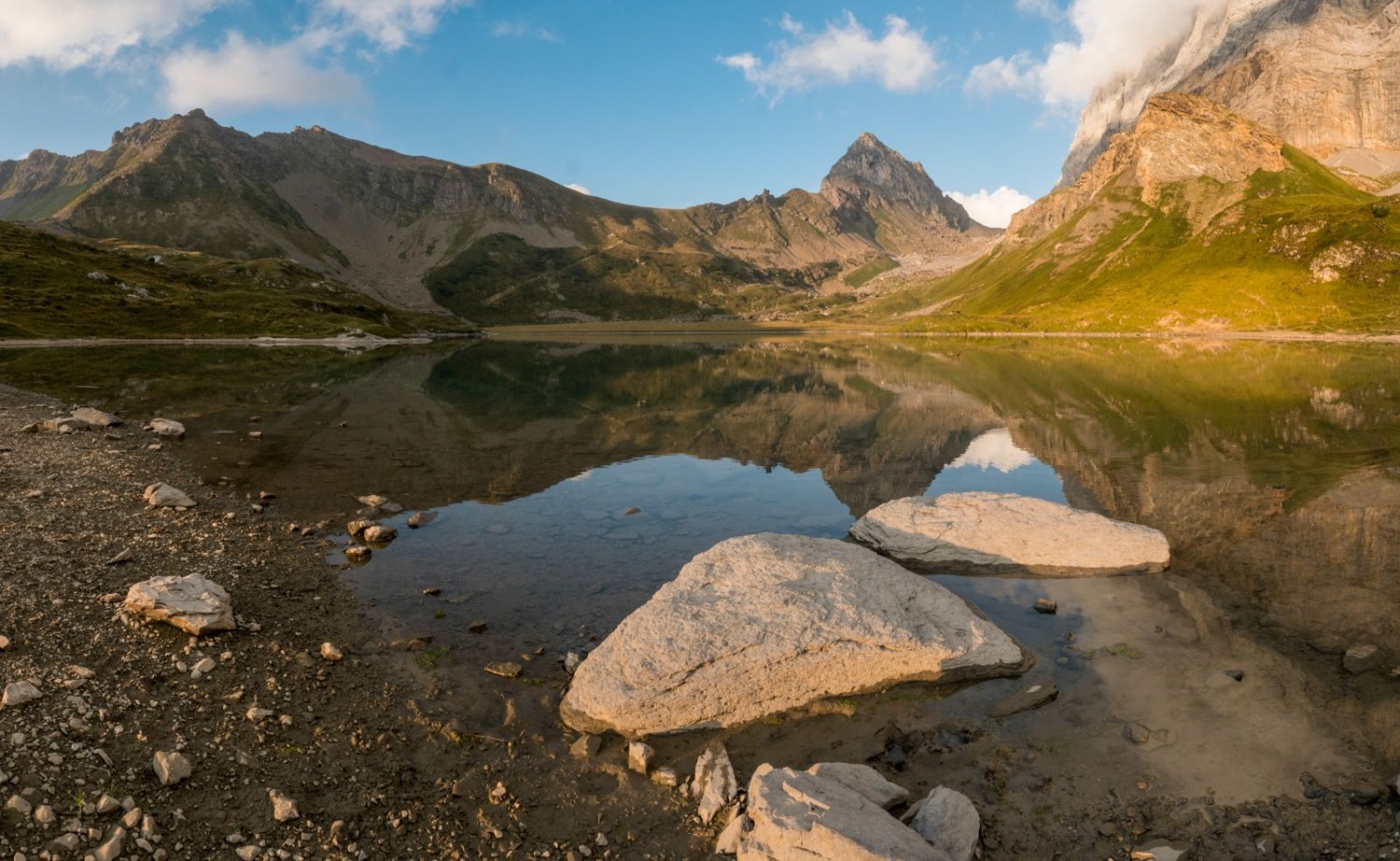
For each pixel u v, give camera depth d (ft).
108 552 55.01
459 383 217.36
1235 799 31.12
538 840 29.68
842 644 41.70
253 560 57.72
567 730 37.55
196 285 588.50
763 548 52.16
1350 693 38.42
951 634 43.86
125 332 400.88
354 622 48.52
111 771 29.63
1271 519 69.77
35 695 33.42
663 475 96.32
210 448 102.68
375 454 104.17
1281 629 46.29
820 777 30.71
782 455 110.42
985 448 114.52
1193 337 467.52
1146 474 91.76
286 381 208.03
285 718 35.73
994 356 339.98
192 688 37.17
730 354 406.82
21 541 54.70
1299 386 179.01
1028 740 36.63
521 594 54.44
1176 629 47.50
